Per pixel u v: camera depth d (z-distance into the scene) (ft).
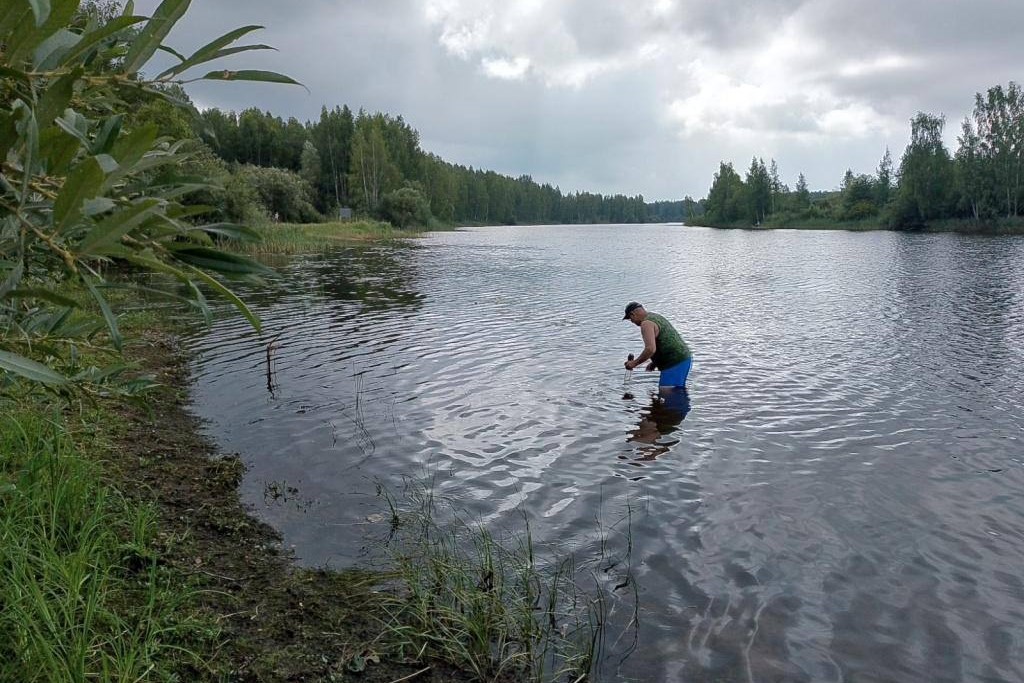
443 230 301.63
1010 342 42.45
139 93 5.40
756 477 21.34
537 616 14.21
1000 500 19.65
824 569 16.07
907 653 13.15
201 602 13.88
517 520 18.48
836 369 35.60
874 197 310.45
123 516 16.62
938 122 254.88
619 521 18.42
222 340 41.45
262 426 25.67
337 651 12.91
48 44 5.20
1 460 16.22
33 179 5.30
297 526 17.88
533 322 50.26
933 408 28.50
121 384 10.03
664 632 13.74
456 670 12.68
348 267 96.37
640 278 85.76
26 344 7.62
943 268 94.63
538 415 27.55
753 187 386.32
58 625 10.80
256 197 157.17
